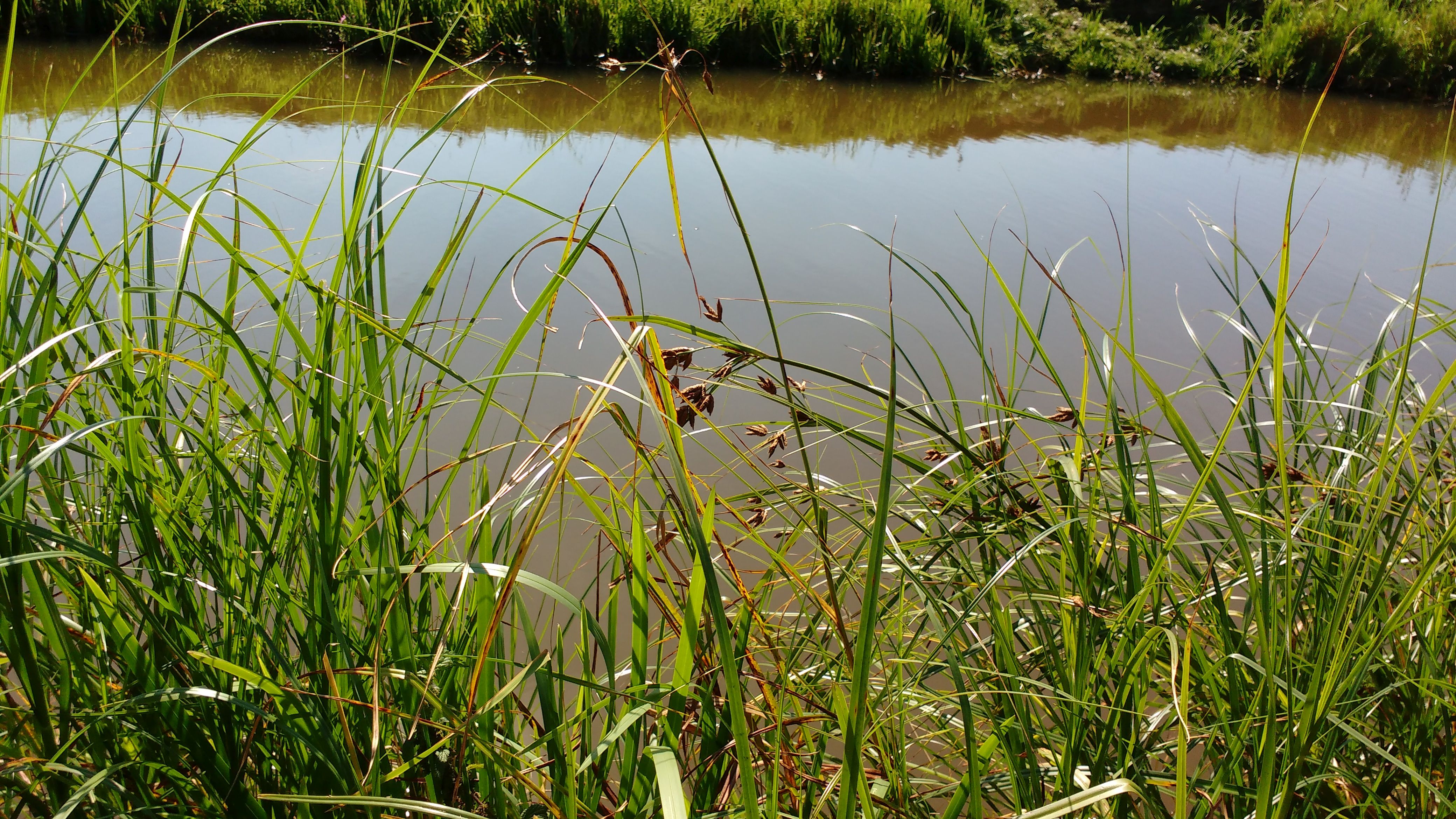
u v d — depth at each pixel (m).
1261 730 1.49
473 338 4.40
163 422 1.23
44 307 1.20
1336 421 2.18
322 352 1.27
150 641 1.28
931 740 2.00
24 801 1.21
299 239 3.89
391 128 1.35
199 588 1.42
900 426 1.86
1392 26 13.98
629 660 1.70
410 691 1.39
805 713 1.60
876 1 13.74
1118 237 1.43
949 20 13.97
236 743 1.27
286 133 8.18
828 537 1.96
